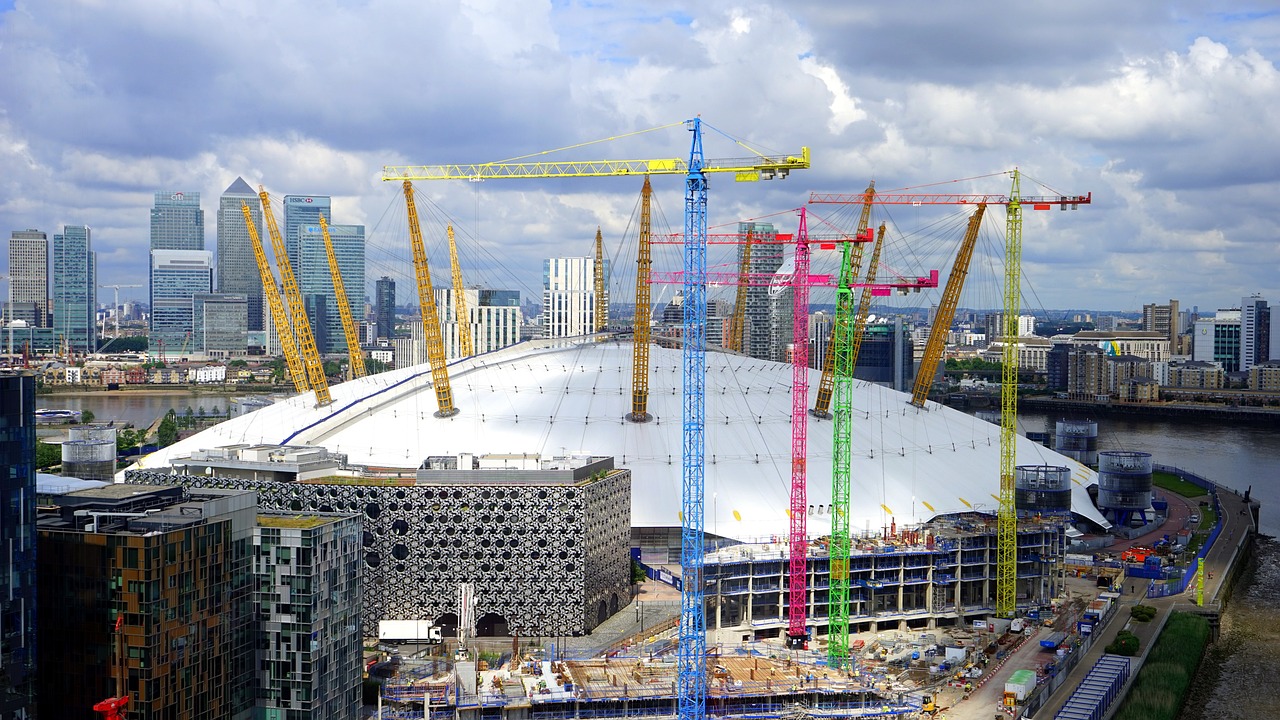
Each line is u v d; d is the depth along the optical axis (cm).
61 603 16288
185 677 16625
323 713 18212
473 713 19650
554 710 19862
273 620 18038
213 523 17050
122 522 16738
